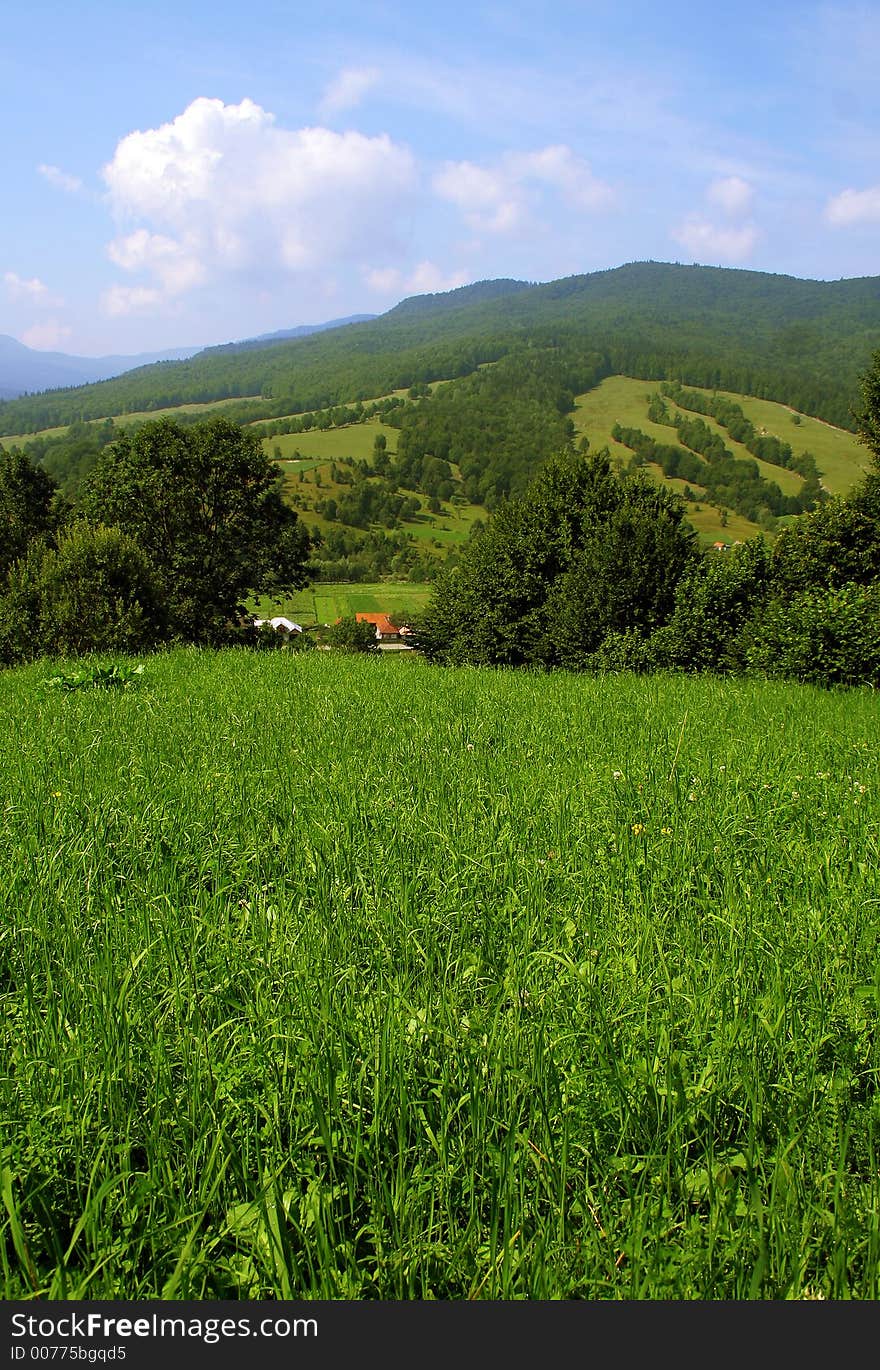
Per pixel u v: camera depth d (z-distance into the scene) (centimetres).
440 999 367
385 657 2320
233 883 497
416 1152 296
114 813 610
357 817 611
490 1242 259
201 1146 286
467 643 3247
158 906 461
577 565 2852
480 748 878
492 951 425
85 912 451
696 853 548
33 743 882
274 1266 254
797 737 1009
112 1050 324
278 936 419
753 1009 359
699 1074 323
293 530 4512
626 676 2084
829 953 413
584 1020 348
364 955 416
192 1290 248
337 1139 292
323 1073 309
